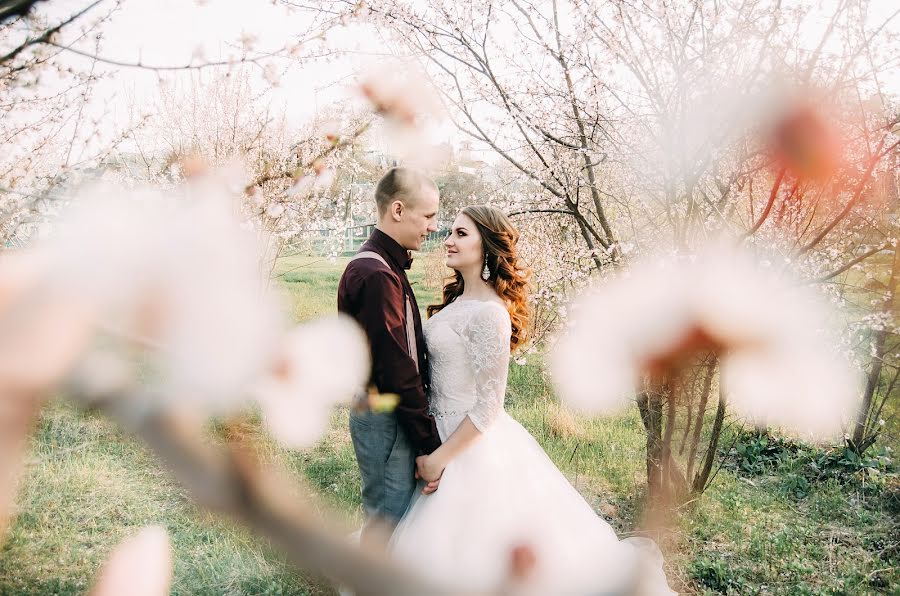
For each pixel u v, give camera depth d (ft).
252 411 0.43
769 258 9.84
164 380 0.39
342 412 15.29
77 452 12.73
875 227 12.80
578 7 10.69
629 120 11.28
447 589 0.50
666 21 9.59
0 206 8.41
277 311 0.47
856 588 9.71
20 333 0.34
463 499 7.46
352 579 0.42
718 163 10.39
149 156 11.66
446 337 8.53
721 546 10.66
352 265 7.79
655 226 11.46
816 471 14.21
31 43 2.48
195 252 0.41
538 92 12.30
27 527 10.30
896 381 15.15
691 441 10.02
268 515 0.39
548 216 17.37
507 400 18.69
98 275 0.38
